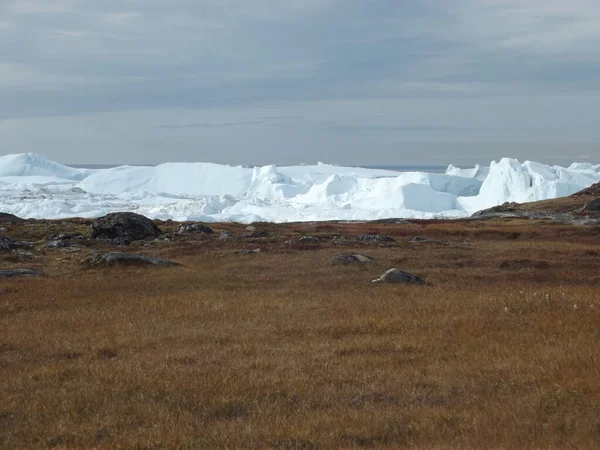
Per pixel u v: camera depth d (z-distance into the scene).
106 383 16.31
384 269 42.28
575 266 45.50
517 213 124.81
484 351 18.56
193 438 12.30
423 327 22.62
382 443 11.86
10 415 13.96
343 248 57.25
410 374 16.47
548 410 13.04
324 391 15.26
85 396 15.09
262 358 18.56
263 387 15.62
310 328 22.97
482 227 89.56
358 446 11.67
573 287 33.09
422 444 11.52
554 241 70.25
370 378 16.25
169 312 27.12
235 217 167.25
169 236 69.06
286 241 62.09
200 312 26.94
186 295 32.06
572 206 136.50
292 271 42.22
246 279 38.94
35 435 12.77
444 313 24.75
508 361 17.12
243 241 64.12
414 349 19.41
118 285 36.06
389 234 77.50
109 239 64.88
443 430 12.20
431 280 37.97
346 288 33.84
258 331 22.91
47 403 14.67
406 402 14.34
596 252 54.00
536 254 53.00
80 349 20.59
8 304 29.91
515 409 13.10
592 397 13.45
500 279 38.94
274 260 48.19
